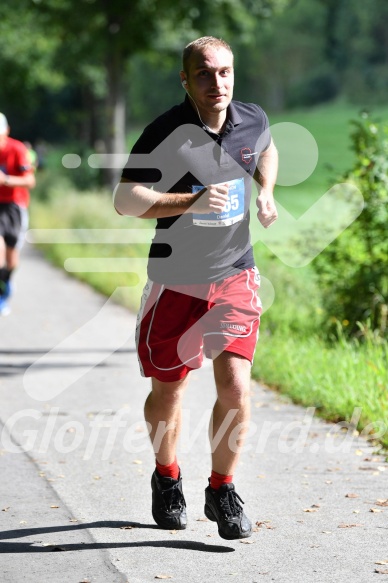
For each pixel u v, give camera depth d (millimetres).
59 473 15016
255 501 13547
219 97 11352
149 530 12438
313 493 13867
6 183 28672
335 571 10914
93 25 68438
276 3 69375
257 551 11617
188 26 67938
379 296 23359
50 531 12391
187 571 10984
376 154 24156
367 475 14703
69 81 111875
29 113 148750
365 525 12484
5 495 13914
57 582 10703
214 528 12500
